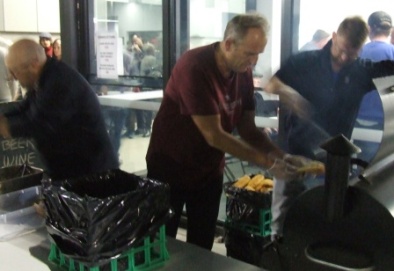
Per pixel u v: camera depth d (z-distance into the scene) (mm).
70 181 1303
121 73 3574
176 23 3221
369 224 893
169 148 1916
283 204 2023
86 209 1097
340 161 884
